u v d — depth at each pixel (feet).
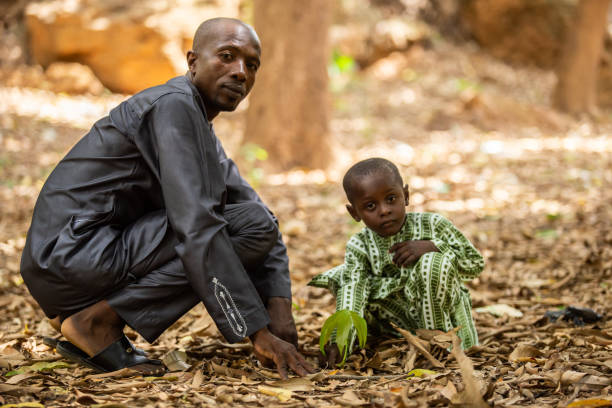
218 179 7.89
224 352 9.30
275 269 8.76
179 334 10.47
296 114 26.43
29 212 19.67
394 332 9.50
